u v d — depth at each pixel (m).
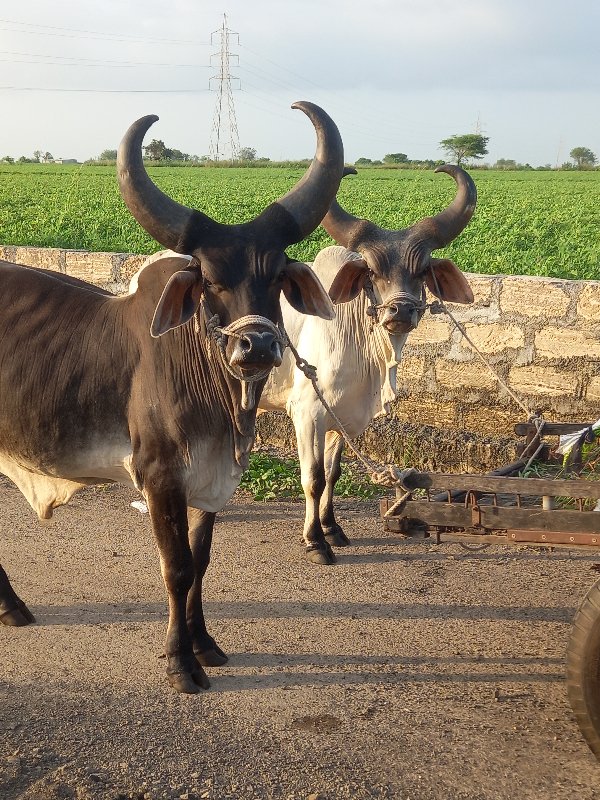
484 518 4.45
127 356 4.60
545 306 8.02
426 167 100.94
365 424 6.65
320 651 5.16
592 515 4.25
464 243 16.83
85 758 4.09
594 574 6.29
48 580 6.09
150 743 4.22
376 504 7.71
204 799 3.82
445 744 4.23
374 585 6.09
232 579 6.17
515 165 110.06
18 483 5.28
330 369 6.35
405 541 6.91
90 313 4.79
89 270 10.05
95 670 4.91
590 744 3.83
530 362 8.16
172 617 4.71
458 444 8.16
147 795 3.84
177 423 4.49
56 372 4.68
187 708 4.54
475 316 8.28
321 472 6.43
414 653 5.15
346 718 4.45
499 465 8.00
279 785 3.92
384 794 3.86
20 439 4.83
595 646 3.69
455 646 5.24
